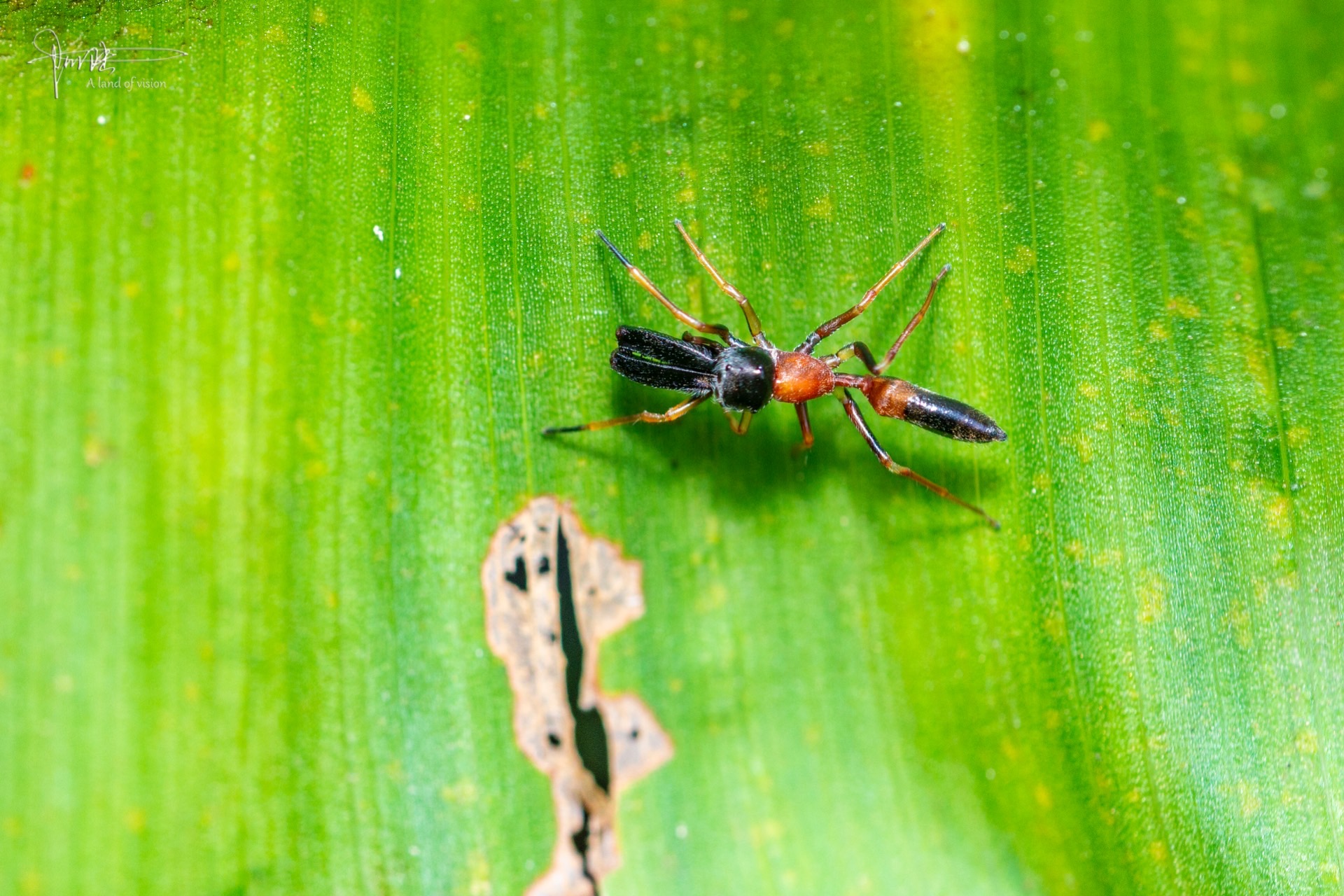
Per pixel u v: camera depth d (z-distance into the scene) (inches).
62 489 4.8
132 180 4.8
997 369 5.0
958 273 5.0
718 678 4.9
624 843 4.8
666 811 4.8
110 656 4.7
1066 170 5.0
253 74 4.9
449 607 4.8
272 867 4.7
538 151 4.9
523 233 4.9
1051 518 4.9
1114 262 5.0
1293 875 4.8
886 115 5.0
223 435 4.8
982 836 4.8
